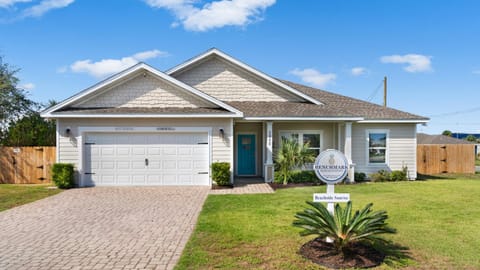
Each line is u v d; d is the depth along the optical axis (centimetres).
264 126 1514
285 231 621
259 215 757
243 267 448
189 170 1278
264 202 918
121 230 650
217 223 684
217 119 1280
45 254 512
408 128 1570
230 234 604
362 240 530
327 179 533
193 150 1279
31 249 537
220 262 466
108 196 1045
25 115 2120
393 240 562
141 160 1268
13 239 593
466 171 1992
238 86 1603
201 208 855
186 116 1235
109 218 751
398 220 700
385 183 1345
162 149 1274
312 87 1941
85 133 1255
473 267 448
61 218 754
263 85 1612
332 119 1378
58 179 1202
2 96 2061
